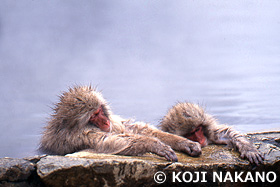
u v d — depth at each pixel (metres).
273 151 5.93
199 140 6.09
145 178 4.88
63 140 5.71
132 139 5.42
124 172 4.75
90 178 4.63
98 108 5.76
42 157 4.80
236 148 5.94
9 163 4.59
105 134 5.60
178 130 6.15
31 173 4.62
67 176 4.57
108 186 4.70
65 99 5.82
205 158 5.53
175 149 5.70
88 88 6.04
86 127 5.72
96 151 5.52
